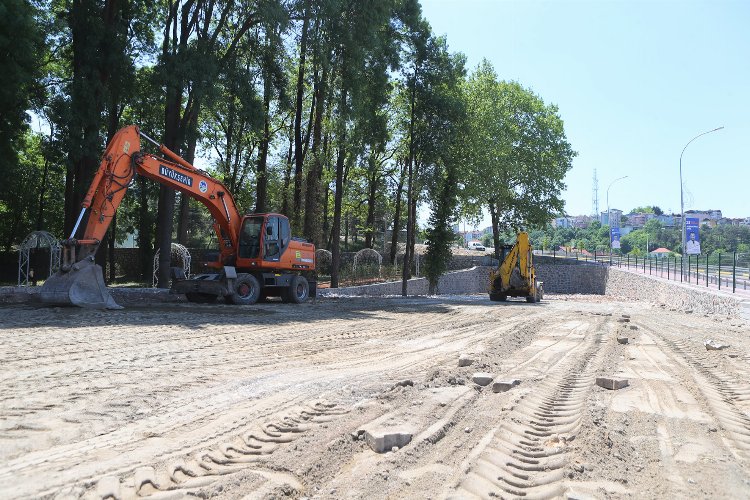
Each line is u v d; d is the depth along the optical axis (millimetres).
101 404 5777
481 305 22359
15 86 19953
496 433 5004
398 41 29531
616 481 4012
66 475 3893
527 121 56094
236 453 4441
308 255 21281
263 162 33750
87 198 14320
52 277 14344
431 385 6852
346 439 4727
